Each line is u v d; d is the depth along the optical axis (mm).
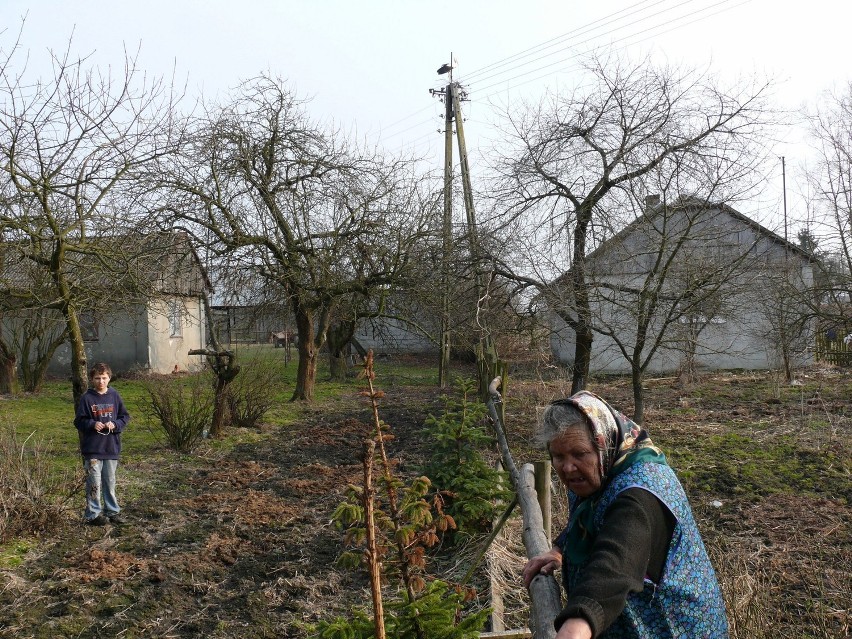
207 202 15680
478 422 11609
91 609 5633
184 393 14227
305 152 16984
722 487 8539
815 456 9953
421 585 3035
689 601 2045
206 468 10719
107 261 9406
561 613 1794
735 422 12984
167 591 5980
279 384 16844
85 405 7695
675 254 10188
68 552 6891
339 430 14094
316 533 7508
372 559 2547
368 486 2555
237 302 18234
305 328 18516
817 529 6879
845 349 23031
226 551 6961
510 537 6488
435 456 6906
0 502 7191
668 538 2043
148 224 14570
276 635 5270
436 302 17141
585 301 11578
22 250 8914
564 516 6422
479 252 14008
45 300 9195
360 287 17188
